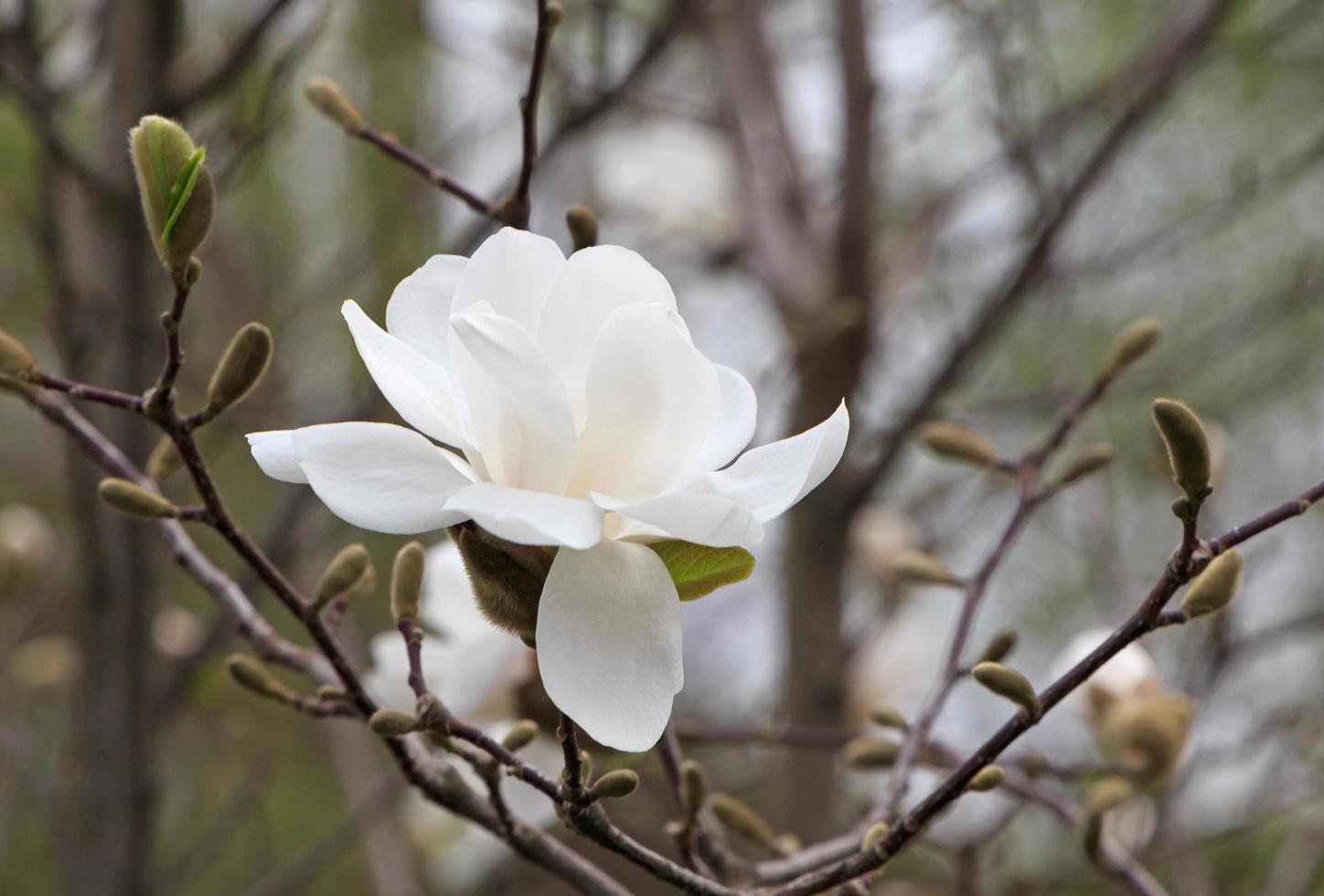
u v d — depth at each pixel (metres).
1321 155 1.94
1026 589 2.53
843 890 1.17
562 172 2.41
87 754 1.66
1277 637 1.76
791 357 2.02
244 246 2.27
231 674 1.23
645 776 1.42
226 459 2.50
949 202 2.26
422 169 1.29
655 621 1.11
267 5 1.73
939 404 2.10
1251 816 1.75
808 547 2.01
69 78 1.83
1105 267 1.92
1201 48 1.70
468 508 1.09
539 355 1.10
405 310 1.15
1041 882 1.60
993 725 2.05
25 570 1.95
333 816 2.75
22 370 1.15
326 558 2.20
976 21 1.85
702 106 2.33
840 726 1.95
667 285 1.13
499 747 1.16
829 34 2.18
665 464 1.13
